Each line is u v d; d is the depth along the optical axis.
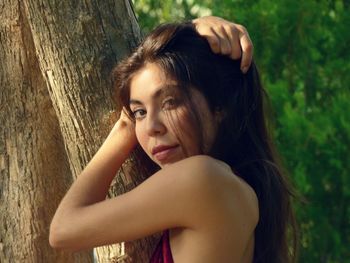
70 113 4.26
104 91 4.22
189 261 3.56
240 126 3.75
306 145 7.46
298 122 7.38
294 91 7.65
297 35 7.57
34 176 4.75
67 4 4.24
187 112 3.62
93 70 4.22
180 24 3.73
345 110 7.51
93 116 4.23
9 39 4.68
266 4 7.54
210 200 3.52
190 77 3.63
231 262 3.57
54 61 4.27
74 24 4.23
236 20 7.59
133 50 4.24
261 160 3.82
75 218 3.73
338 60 7.61
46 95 4.72
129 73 3.73
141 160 4.14
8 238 4.78
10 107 4.73
